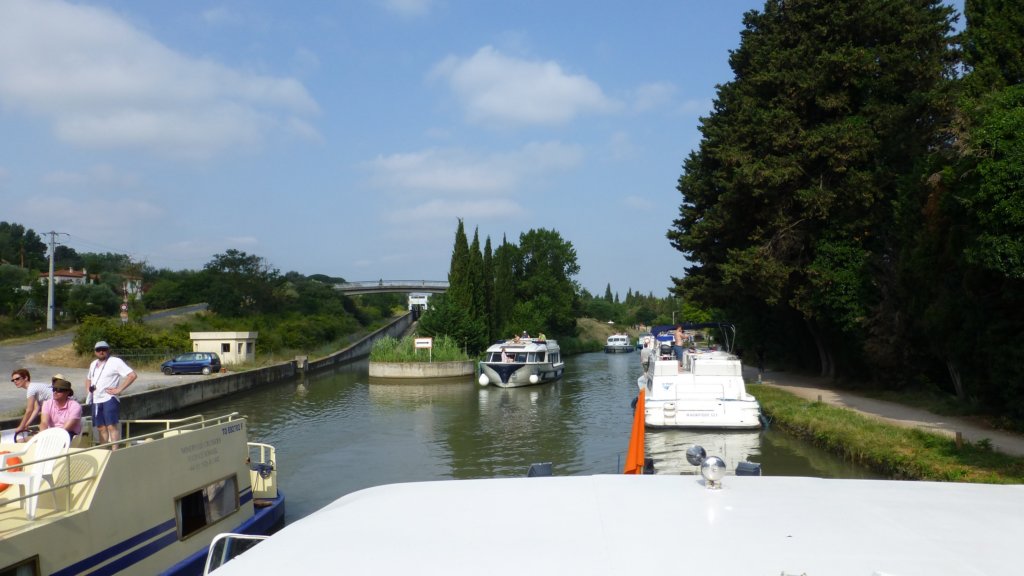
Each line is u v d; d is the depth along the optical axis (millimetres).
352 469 18953
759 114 28203
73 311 63281
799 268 28094
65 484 8258
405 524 2990
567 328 90125
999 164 14883
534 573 2457
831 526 2902
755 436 19750
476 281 64938
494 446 22125
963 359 19938
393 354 50031
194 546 10484
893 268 25750
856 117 27500
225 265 75438
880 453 15117
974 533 2828
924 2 29297
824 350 33281
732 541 2736
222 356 48031
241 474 12125
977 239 15641
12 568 7484
